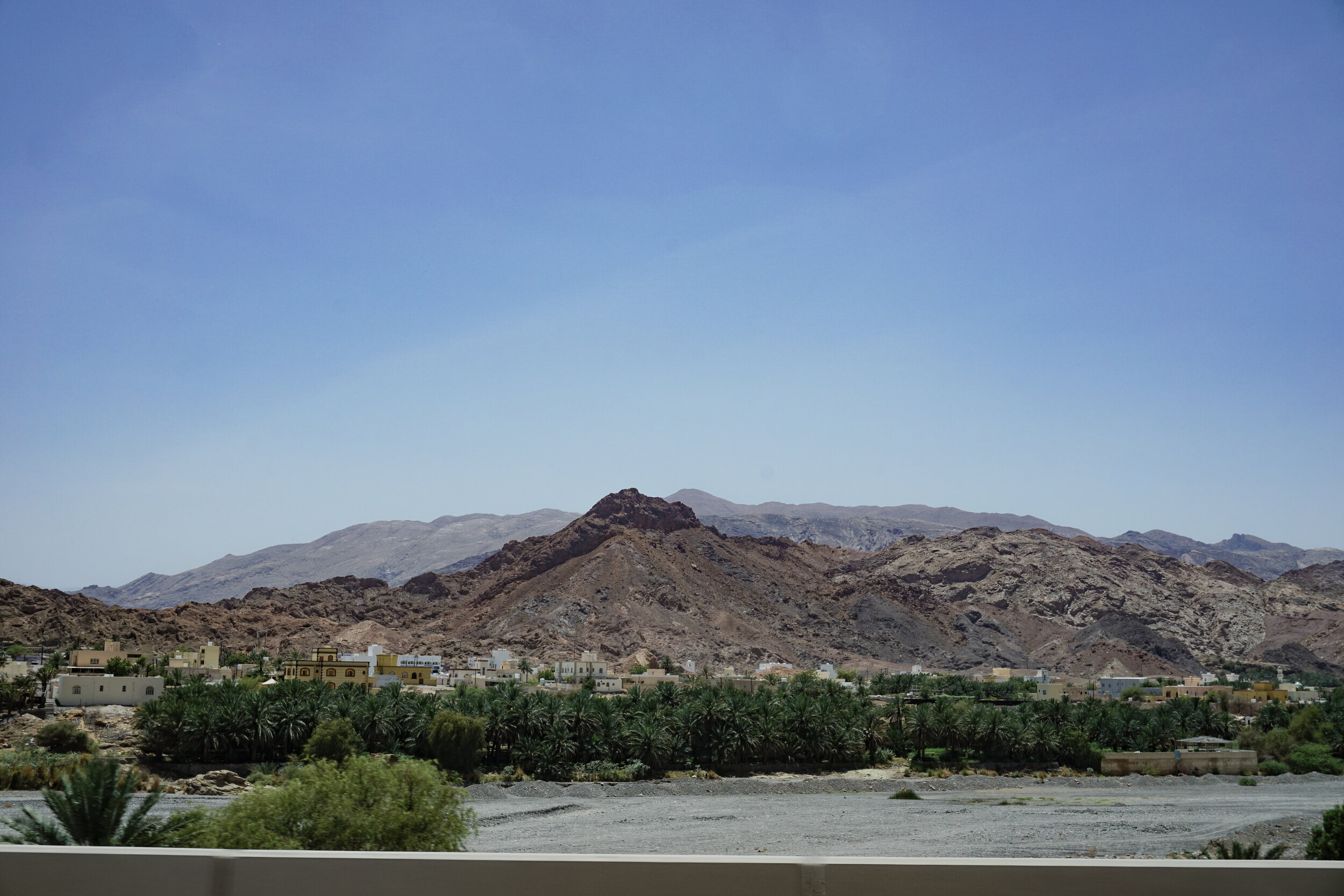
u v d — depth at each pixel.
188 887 6.59
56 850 6.65
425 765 29.70
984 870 6.31
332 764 28.86
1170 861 6.36
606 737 89.25
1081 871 6.29
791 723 98.06
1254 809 75.31
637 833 60.78
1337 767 103.44
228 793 65.38
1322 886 6.28
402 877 6.52
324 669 132.00
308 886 6.53
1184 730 117.69
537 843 55.91
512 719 86.69
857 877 6.34
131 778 25.02
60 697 90.06
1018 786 91.00
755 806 75.00
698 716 94.19
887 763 102.19
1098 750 106.00
